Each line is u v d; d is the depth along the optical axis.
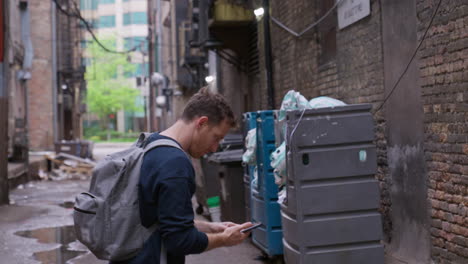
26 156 19.11
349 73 8.19
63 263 7.19
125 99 70.06
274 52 12.99
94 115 83.12
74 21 43.72
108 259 2.41
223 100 2.65
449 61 5.51
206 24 17.22
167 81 43.91
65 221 10.75
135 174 2.45
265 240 6.87
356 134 5.21
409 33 6.32
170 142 2.50
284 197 5.59
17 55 22.23
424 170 6.07
